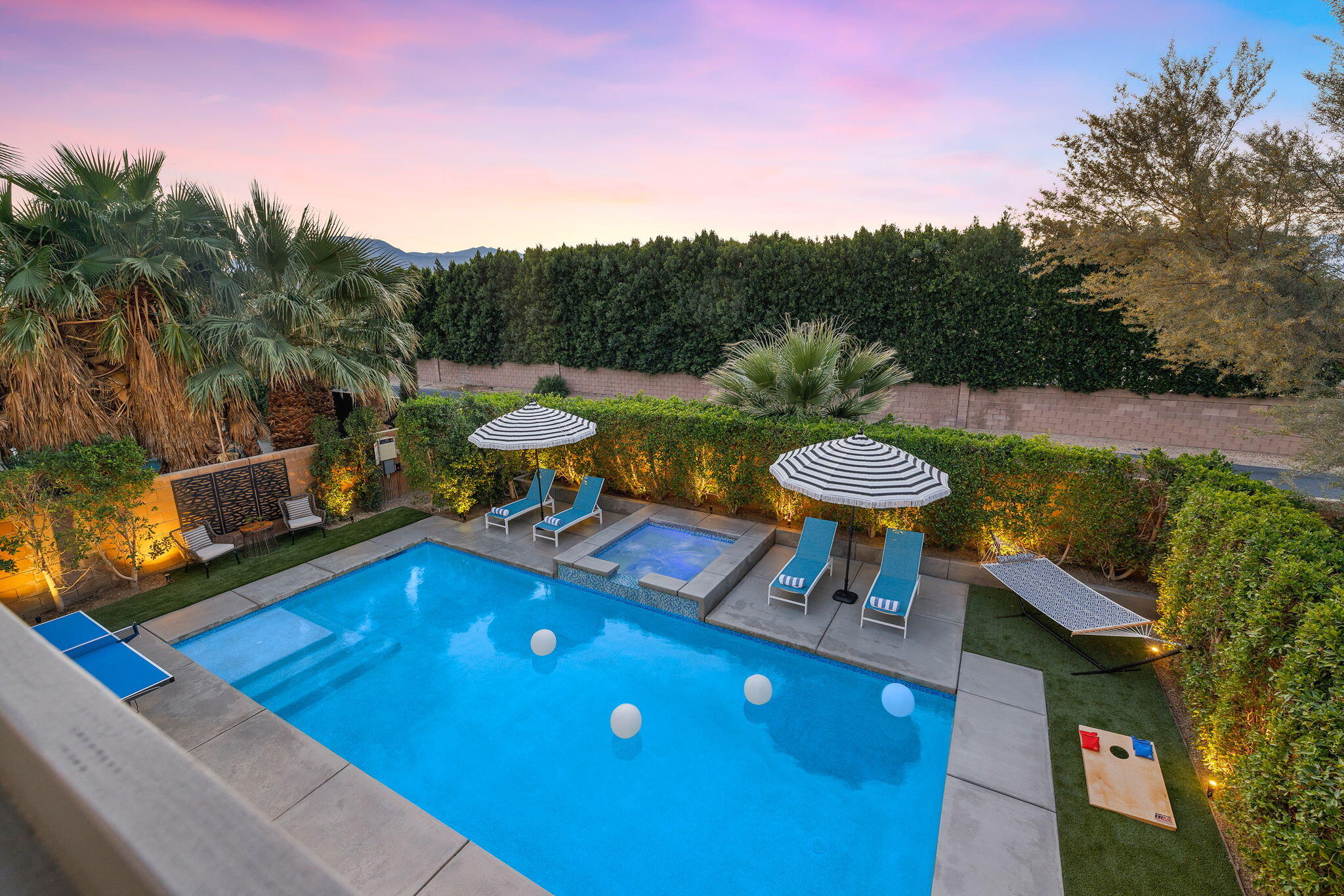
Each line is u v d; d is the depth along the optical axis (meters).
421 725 7.73
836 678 8.53
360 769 6.66
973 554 11.27
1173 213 12.11
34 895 0.40
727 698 8.17
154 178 11.46
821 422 12.16
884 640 9.05
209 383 11.54
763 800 6.64
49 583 9.96
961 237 23.19
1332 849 4.35
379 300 13.74
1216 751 6.10
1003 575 9.61
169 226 11.62
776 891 5.72
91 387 11.38
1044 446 10.28
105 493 10.41
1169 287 11.23
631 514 13.61
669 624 9.91
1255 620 5.55
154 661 8.61
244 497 12.56
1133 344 21.52
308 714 7.95
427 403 14.14
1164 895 5.36
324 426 13.64
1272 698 5.26
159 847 0.41
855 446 9.84
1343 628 4.63
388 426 16.28
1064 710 7.58
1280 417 9.42
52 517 10.02
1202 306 10.55
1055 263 14.74
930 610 9.84
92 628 8.39
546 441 12.07
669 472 13.62
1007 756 6.87
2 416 10.73
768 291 26.94
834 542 11.76
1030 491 10.30
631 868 5.95
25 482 9.61
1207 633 6.88
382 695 8.28
